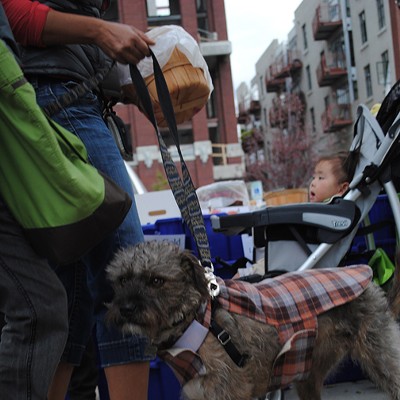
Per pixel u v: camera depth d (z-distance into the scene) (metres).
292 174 46.88
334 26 42.56
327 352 3.35
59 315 2.70
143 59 3.31
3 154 2.66
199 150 38.75
